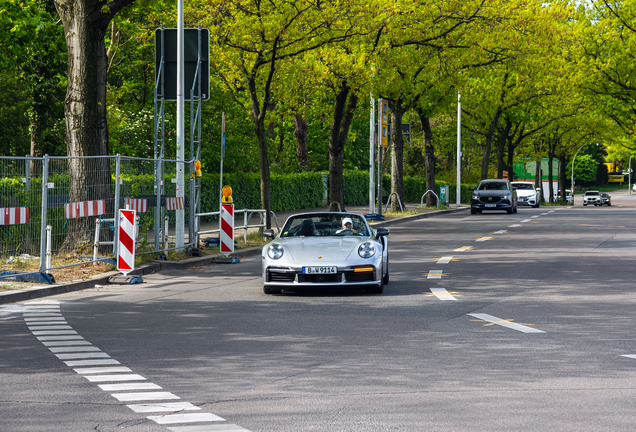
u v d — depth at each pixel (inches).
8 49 1225.4
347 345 434.0
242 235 1272.1
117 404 310.0
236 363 388.2
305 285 640.4
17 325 517.7
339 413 292.8
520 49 1699.1
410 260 954.1
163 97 1034.7
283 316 544.1
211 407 303.9
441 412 293.6
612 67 2496.3
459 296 639.8
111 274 789.9
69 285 710.5
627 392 325.1
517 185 3051.2
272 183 2105.1
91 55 931.3
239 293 681.6
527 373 361.7
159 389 335.0
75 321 533.3
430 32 1594.5
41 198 761.0
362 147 3757.4
